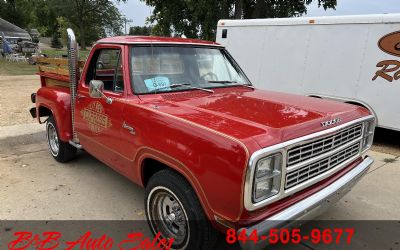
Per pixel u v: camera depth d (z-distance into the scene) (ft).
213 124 9.20
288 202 9.22
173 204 10.52
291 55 27.20
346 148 10.98
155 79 12.63
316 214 10.01
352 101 24.50
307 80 26.58
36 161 18.70
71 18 198.29
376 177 17.83
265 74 29.01
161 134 10.07
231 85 14.33
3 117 29.43
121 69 12.42
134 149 11.35
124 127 11.72
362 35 23.47
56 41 197.36
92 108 13.76
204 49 14.53
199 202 9.43
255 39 29.25
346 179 10.89
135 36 13.82
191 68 13.65
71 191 15.20
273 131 8.73
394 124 22.91
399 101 22.47
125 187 15.67
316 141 9.48
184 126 9.46
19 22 222.69
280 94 13.44
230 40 31.14
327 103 12.11
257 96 12.67
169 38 14.11
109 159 13.28
